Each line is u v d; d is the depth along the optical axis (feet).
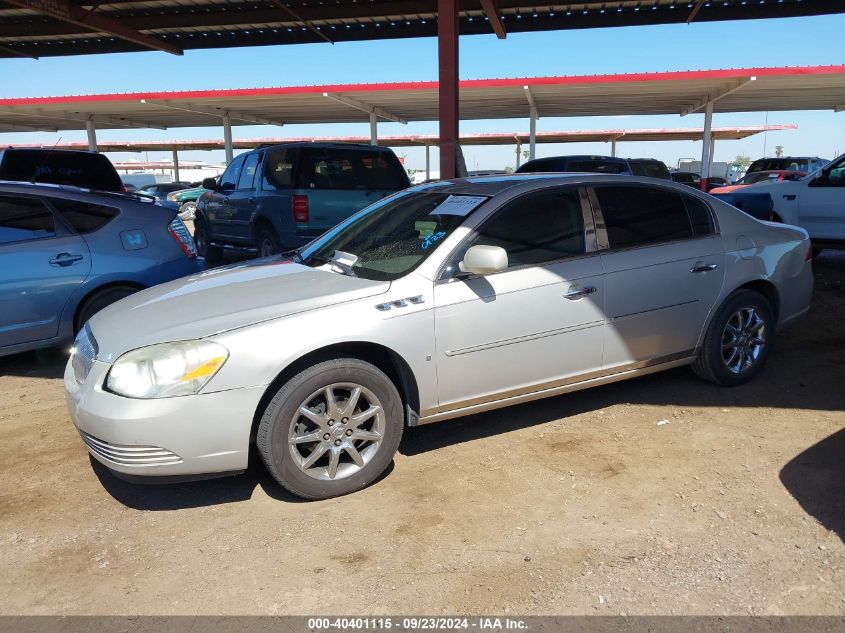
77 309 18.29
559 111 77.56
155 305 11.81
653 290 13.71
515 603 8.35
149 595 8.74
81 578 9.15
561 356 12.85
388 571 9.09
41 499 11.39
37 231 17.74
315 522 10.42
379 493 11.27
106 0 38.93
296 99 65.98
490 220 12.39
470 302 11.78
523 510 10.53
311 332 10.59
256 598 8.61
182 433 10.02
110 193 19.63
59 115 76.84
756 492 10.83
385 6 39.88
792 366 17.15
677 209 14.55
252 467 12.48
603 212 13.52
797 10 38.42
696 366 15.33
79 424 10.60
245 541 9.95
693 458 12.12
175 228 20.18
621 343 13.52
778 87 59.11
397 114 80.12
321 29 44.65
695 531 9.80
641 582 8.68
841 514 10.09
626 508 10.49
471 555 9.39
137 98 65.62
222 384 10.11
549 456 12.40
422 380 11.57
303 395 10.55
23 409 15.62
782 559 9.07
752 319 15.49
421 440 13.38
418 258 12.12
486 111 77.77
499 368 12.25
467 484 11.45
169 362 10.07
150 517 10.74
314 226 27.48
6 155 29.43
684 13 39.75
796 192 32.22
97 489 11.72
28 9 37.19
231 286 12.41
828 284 28.76
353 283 11.76
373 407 11.24
